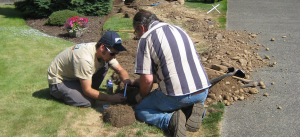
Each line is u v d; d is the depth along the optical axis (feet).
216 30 25.89
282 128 11.51
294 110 12.82
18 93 14.08
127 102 13.38
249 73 16.28
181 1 37.40
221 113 12.55
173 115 10.69
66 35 27.53
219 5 36.35
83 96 12.69
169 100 10.80
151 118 11.25
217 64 16.51
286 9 33.27
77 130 11.00
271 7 34.55
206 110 12.73
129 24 29.35
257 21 28.89
